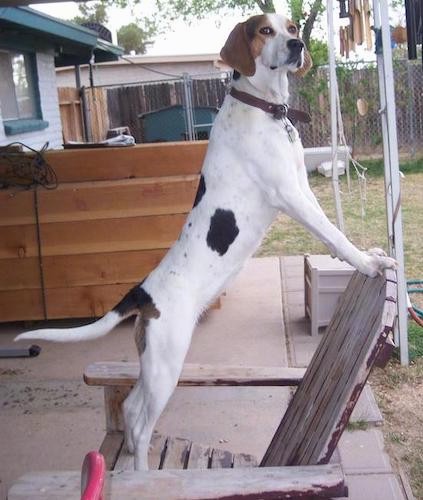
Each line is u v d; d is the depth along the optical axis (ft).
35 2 16.31
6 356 16.83
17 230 18.29
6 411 14.24
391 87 14.35
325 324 17.10
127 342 17.94
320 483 6.19
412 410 12.99
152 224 18.11
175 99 56.85
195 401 14.24
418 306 18.39
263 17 9.95
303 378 9.32
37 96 32.60
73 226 18.19
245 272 23.45
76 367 16.43
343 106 41.91
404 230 27.12
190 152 18.01
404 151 46.73
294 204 9.64
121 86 55.57
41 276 18.53
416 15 14.24
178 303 9.62
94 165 18.20
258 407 13.84
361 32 14.85
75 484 6.31
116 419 10.55
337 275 16.74
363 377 6.43
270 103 9.90
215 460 9.90
